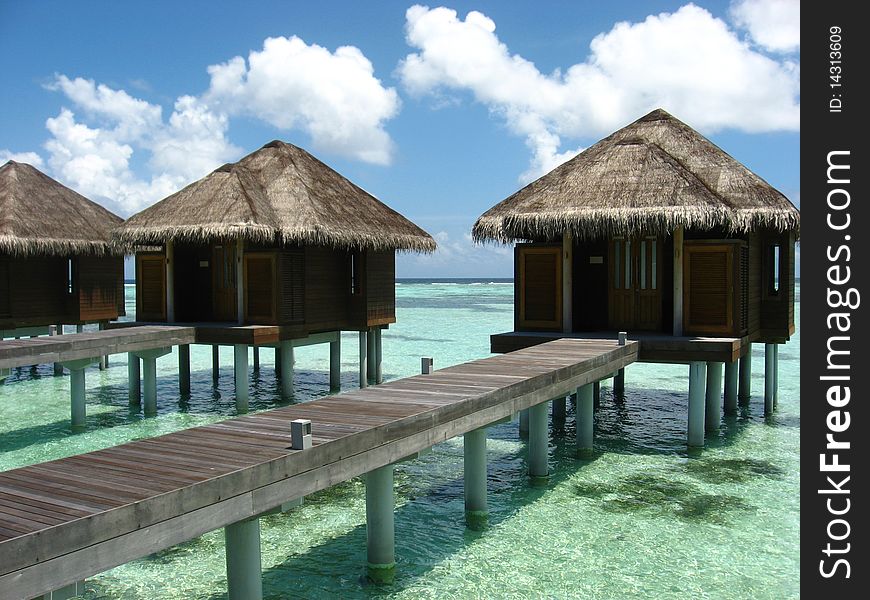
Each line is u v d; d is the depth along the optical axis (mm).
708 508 8047
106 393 15375
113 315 18422
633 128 13078
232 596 4785
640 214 10477
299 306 13922
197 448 5164
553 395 8250
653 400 14422
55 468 4746
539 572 6383
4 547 3445
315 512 7840
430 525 7480
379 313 15562
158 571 6320
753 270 11961
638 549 6910
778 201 11180
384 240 15031
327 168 16656
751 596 5965
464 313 42906
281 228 13297
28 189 17453
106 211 19344
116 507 3941
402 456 5895
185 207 13742
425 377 7891
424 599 5848
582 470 9539
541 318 11734
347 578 6195
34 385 16797
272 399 14625
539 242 12859
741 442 11008
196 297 15062
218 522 4434
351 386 16328
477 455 7441
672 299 11875
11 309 16281
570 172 11891
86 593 5883
